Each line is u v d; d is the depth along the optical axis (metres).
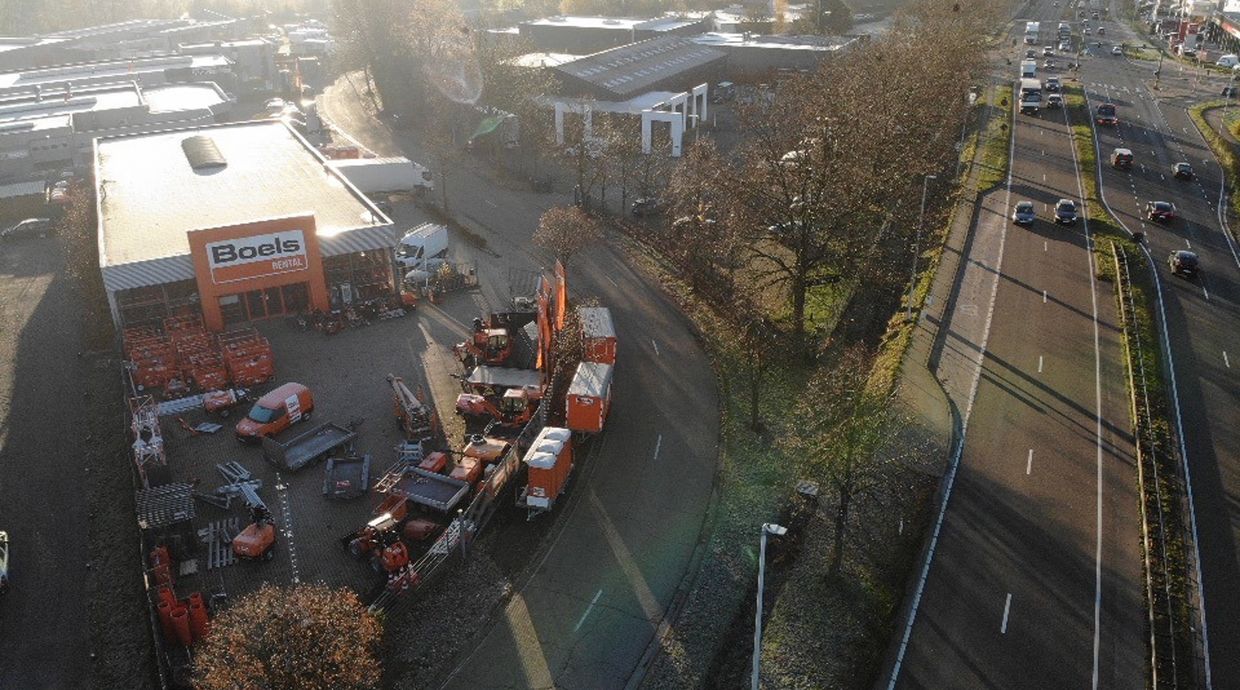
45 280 80.00
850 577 42.41
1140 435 51.16
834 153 68.69
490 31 166.62
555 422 56.69
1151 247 79.00
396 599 41.16
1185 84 144.00
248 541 43.81
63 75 149.38
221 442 54.31
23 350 66.50
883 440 45.50
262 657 31.14
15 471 51.50
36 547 45.41
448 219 91.81
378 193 100.19
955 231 83.06
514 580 43.22
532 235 88.56
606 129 106.00
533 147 118.12
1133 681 36.06
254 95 158.00
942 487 47.69
